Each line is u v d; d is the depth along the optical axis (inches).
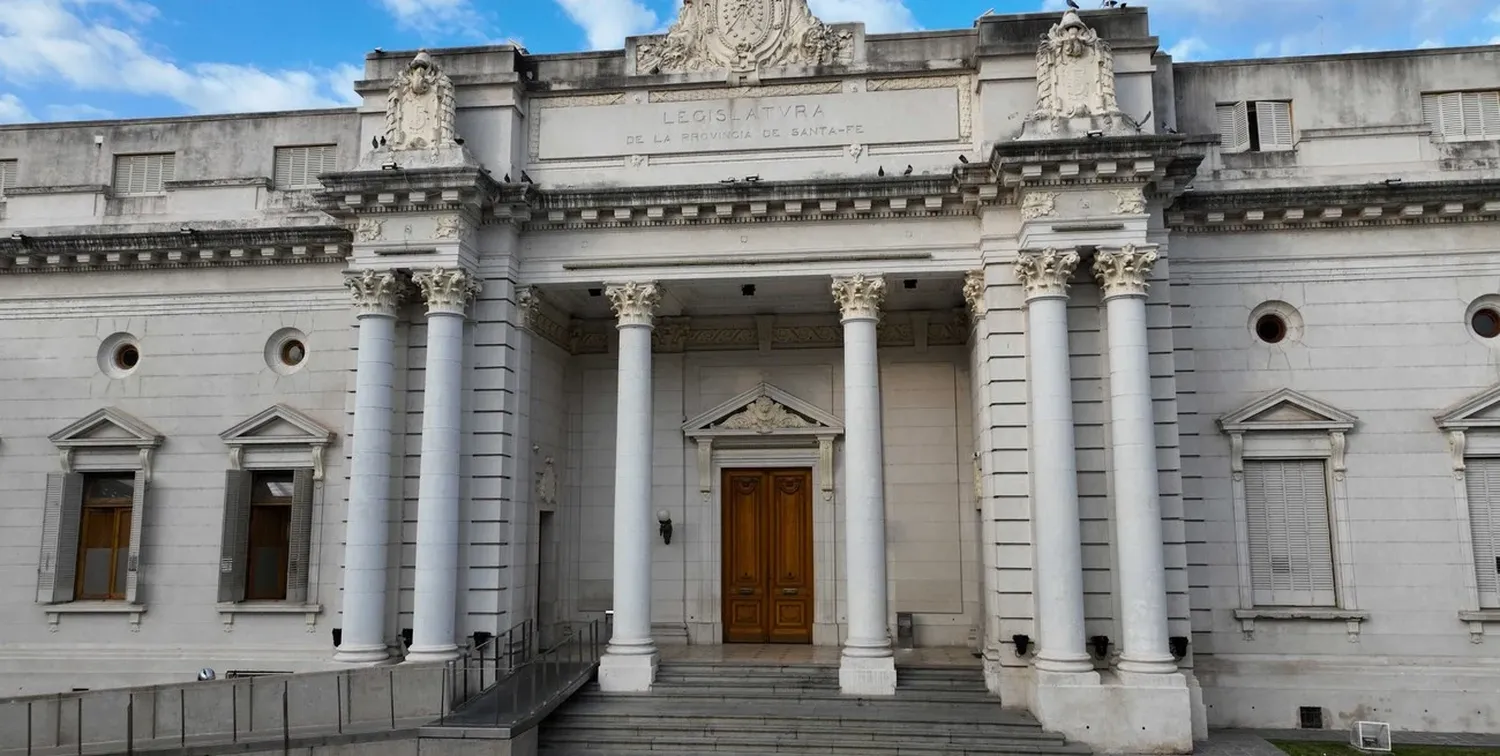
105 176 1059.9
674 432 1047.0
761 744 733.9
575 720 765.9
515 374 884.6
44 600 959.0
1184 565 802.2
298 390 973.2
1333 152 907.4
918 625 989.8
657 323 1058.1
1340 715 838.5
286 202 1000.2
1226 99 948.0
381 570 838.5
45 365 1005.8
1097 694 737.6
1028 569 794.8
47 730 656.4
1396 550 859.4
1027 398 813.2
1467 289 880.9
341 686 711.7
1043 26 860.0
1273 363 890.7
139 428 974.4
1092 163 785.6
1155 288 830.5
